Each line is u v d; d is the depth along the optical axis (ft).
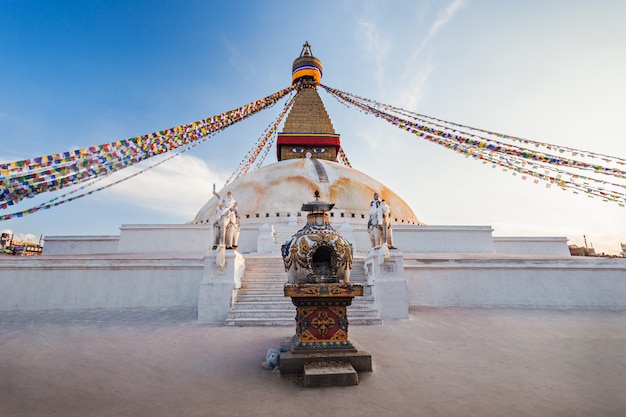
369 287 31.42
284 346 18.17
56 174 24.08
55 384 13.96
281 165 81.30
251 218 66.69
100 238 61.05
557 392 13.16
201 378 14.71
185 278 34.22
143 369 15.89
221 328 24.68
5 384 13.83
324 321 16.08
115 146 28.37
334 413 11.43
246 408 11.81
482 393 13.07
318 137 91.50
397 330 24.04
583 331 23.49
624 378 14.66
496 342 20.77
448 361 17.06
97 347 19.60
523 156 30.25
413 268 35.27
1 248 95.20
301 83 100.73
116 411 11.60
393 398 12.60
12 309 32.32
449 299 34.47
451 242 62.08
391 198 78.02
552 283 34.55
